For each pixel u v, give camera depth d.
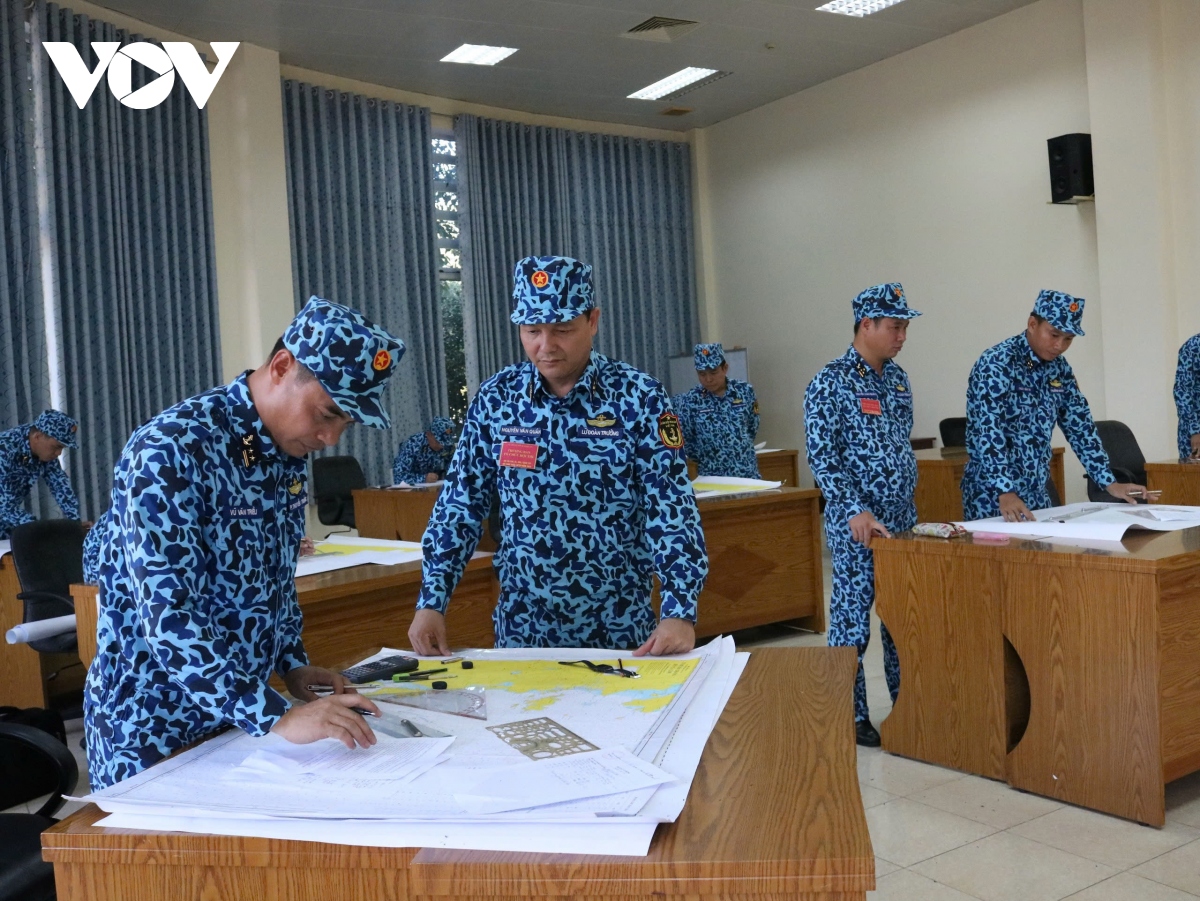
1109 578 2.70
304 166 7.92
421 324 8.52
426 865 0.95
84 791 3.46
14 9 5.91
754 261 9.77
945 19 7.57
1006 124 7.55
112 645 1.35
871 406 3.36
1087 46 6.84
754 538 5.17
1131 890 2.39
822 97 8.94
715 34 7.63
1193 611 2.74
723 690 1.45
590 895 0.93
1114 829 2.71
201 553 1.29
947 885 2.48
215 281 7.19
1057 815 2.82
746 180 9.78
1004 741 3.05
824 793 1.06
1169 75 6.59
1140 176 6.62
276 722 1.21
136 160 6.76
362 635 2.73
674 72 8.45
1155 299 6.60
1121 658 2.70
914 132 8.20
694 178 10.23
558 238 9.45
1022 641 2.95
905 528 3.47
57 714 3.33
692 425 6.13
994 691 3.07
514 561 2.08
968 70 7.77
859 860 0.90
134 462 1.26
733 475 6.06
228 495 1.32
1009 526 3.18
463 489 2.07
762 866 0.91
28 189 5.98
